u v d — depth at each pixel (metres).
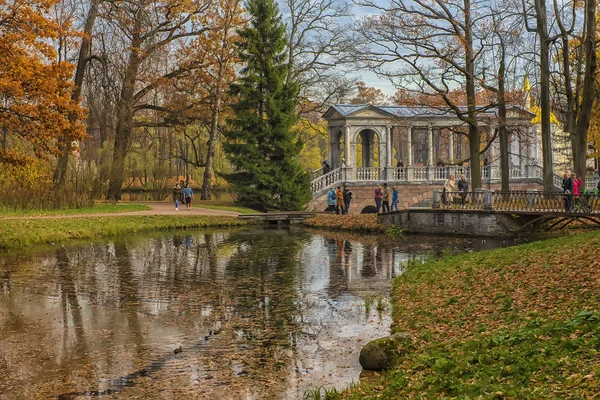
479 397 8.22
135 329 15.16
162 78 50.38
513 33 34.06
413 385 9.55
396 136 111.31
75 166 42.69
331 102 60.38
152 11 50.06
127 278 22.16
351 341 13.90
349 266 24.67
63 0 44.34
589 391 7.50
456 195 36.81
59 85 34.34
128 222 38.78
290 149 50.00
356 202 51.84
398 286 18.86
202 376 11.70
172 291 19.81
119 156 46.00
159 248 30.59
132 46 47.50
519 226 33.12
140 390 10.97
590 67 30.48
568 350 9.04
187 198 46.09
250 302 18.14
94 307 17.53
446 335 12.26
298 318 16.12
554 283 13.90
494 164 55.09
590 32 30.22
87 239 34.16
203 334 14.68
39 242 31.89
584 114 31.20
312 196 50.00
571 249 17.58
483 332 11.66
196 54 53.50
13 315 16.58
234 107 50.72
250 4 49.59
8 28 33.25
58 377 11.67
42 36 33.56
